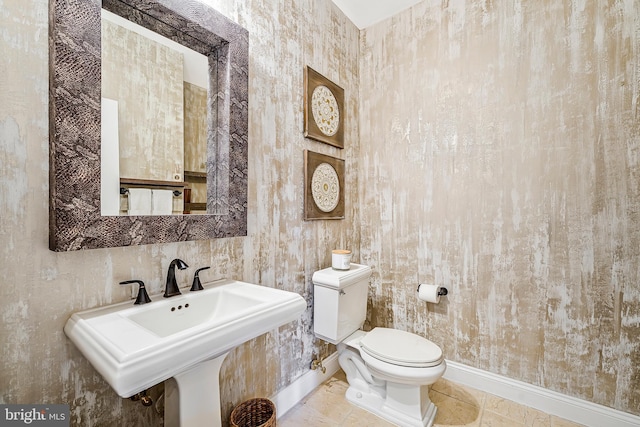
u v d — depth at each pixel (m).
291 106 1.61
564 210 1.53
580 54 1.48
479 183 1.78
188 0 1.04
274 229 1.51
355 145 2.24
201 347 0.71
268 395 1.48
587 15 1.46
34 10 0.78
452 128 1.87
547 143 1.57
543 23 1.57
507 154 1.68
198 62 1.17
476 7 1.77
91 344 0.68
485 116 1.75
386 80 2.15
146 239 0.96
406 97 2.06
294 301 1.03
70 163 0.79
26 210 0.77
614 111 1.41
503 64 1.69
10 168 0.74
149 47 1.01
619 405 1.40
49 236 0.80
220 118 1.22
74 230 0.79
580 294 1.49
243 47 1.25
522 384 1.64
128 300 0.97
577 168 1.49
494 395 1.72
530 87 1.61
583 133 1.48
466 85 1.81
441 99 1.91
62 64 0.77
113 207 0.90
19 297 0.76
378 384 1.65
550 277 1.57
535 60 1.59
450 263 1.88
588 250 1.47
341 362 1.79
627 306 1.38
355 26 2.24
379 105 2.19
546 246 1.58
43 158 0.79
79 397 0.86
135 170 0.96
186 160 1.12
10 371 0.75
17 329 0.75
